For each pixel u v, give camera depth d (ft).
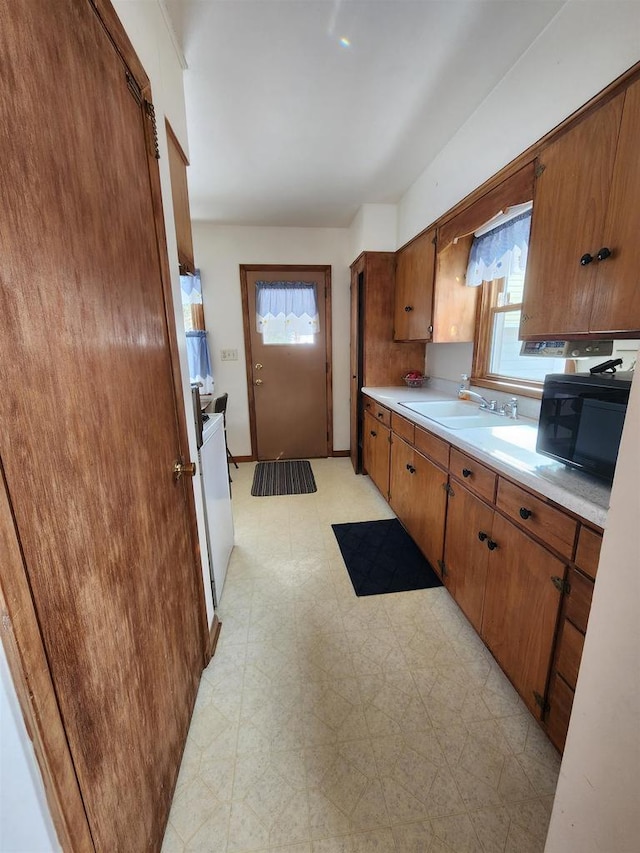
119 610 2.47
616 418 3.15
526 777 3.55
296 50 4.70
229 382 12.72
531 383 6.50
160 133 3.89
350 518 9.01
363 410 11.33
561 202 4.10
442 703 4.30
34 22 1.73
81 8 2.20
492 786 3.47
